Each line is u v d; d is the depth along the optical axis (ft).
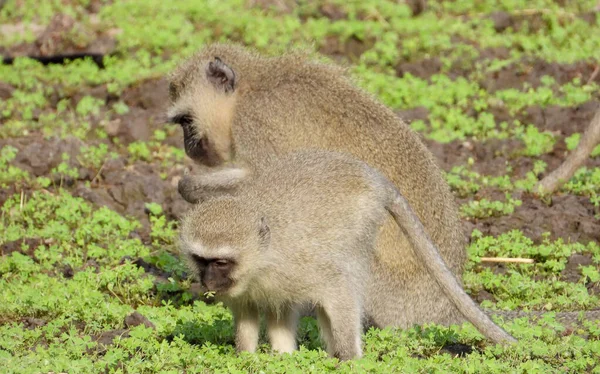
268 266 34.50
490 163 58.08
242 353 34.04
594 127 52.95
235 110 44.50
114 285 43.70
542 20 80.64
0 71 73.41
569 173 53.62
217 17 81.46
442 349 37.22
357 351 35.12
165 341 35.86
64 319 39.52
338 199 35.78
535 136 60.13
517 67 70.95
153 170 57.52
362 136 41.81
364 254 36.58
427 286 40.96
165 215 52.49
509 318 39.40
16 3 89.30
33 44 78.74
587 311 39.70
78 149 58.44
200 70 45.50
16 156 57.52
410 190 41.06
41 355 34.91
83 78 71.41
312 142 42.19
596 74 69.72
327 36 77.92
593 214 51.26
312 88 42.96
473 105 65.46
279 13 84.64
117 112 65.46
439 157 58.75
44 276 43.65
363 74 69.05
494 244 47.39
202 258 34.12
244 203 34.96
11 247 47.67
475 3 85.25
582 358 34.55
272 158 42.80
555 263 45.14
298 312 37.19
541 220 49.93
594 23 80.89
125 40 77.56
